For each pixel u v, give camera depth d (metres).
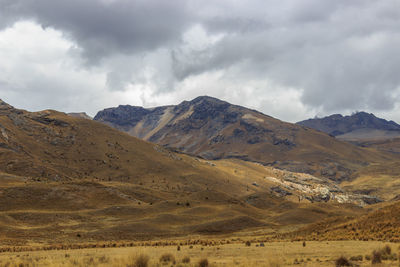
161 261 35.19
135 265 30.05
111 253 50.84
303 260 34.94
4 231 101.31
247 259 38.66
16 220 118.06
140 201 182.25
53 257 46.09
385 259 33.62
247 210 173.12
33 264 35.50
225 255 44.69
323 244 55.34
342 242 56.81
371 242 53.62
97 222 127.62
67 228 114.62
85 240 100.62
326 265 31.31
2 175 191.75
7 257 50.09
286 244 60.84
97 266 31.27
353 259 34.56
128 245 75.69
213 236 118.75
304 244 54.16
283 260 35.38
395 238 54.12
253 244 65.81
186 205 165.88
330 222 84.00
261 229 135.75
